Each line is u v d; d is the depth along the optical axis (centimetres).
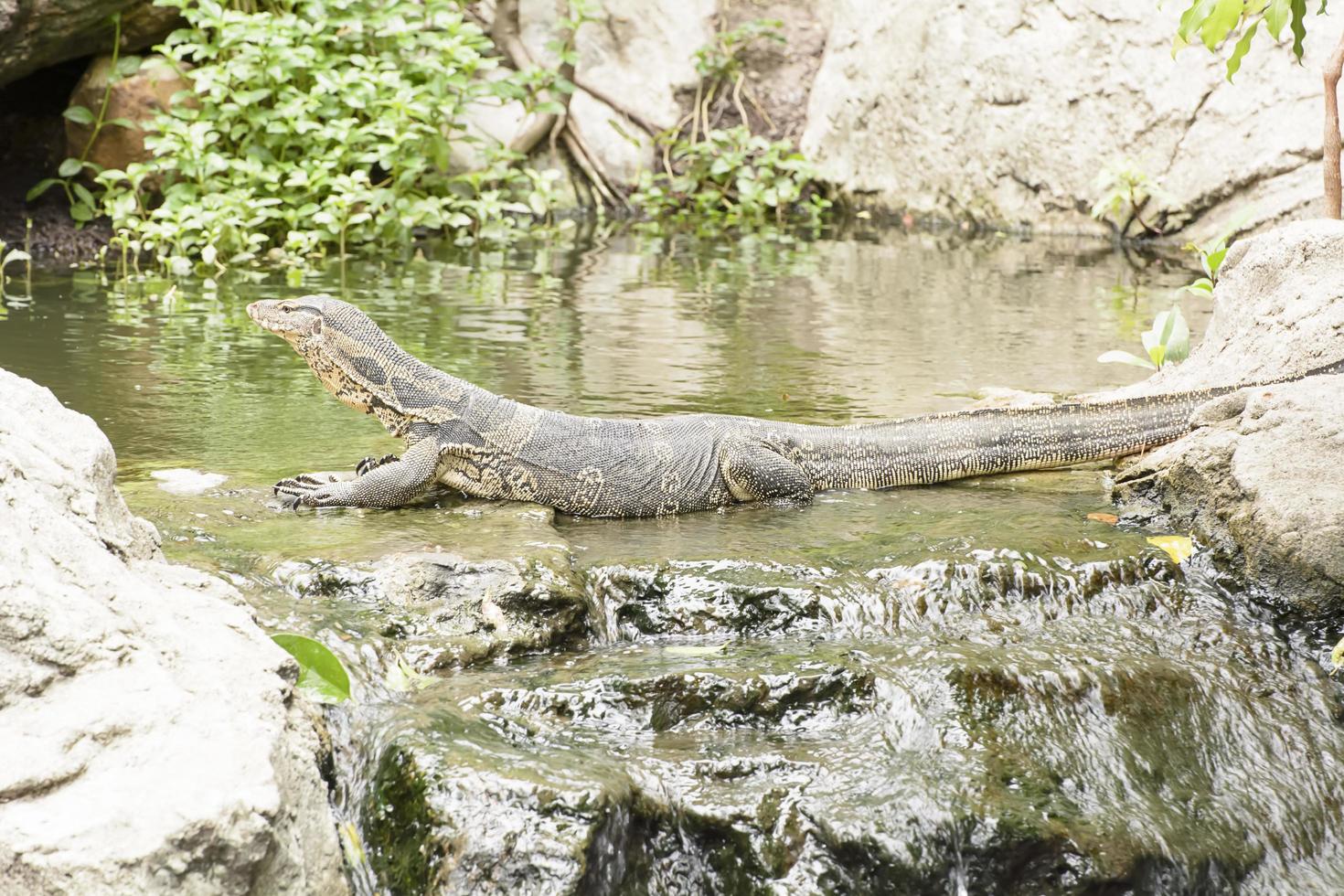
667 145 2447
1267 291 986
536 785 546
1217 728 685
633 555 745
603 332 1405
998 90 2262
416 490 838
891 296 1664
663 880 568
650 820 568
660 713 625
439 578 692
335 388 859
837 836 568
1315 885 641
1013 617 723
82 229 1897
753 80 2548
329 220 1856
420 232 2119
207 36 1986
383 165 1961
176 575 624
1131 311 1574
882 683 644
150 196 1950
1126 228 2142
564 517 849
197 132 1827
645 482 852
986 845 584
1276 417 794
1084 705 662
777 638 693
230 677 526
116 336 1331
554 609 684
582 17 2298
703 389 1165
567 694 620
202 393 1121
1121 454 941
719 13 2527
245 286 1631
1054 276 1828
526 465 850
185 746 472
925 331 1446
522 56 2362
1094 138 2164
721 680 632
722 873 569
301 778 525
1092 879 587
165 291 1581
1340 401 791
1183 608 747
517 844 534
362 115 2066
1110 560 755
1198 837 627
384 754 573
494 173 2145
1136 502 859
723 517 847
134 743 468
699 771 591
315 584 689
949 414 940
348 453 952
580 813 540
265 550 723
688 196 2422
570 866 528
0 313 1418
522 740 596
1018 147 2248
